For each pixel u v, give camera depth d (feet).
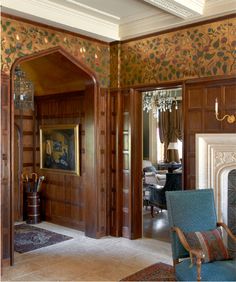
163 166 33.47
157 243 17.49
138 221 18.34
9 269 14.17
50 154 21.91
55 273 13.76
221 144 14.49
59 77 19.97
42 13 14.80
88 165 18.57
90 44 17.83
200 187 15.03
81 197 19.86
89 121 18.43
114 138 18.67
